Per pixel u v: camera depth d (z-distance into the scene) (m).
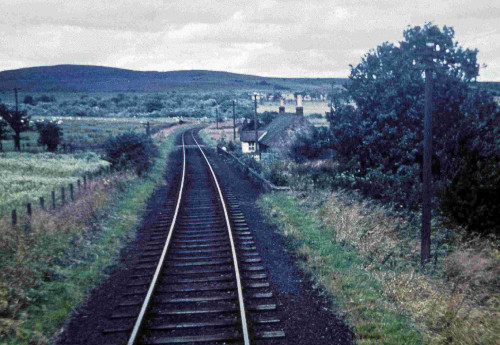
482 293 8.23
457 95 15.88
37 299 7.63
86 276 8.80
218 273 8.88
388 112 17.53
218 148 43.06
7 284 7.55
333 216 12.91
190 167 29.02
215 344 6.05
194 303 7.42
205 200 17.08
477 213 10.91
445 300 7.59
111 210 14.32
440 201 12.47
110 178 18.41
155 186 20.97
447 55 15.77
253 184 21.83
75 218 11.88
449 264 9.38
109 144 23.33
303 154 31.59
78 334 6.49
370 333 6.45
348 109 19.62
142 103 158.62
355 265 9.34
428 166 9.48
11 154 34.50
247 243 10.99
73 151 40.06
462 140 15.62
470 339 6.24
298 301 7.59
